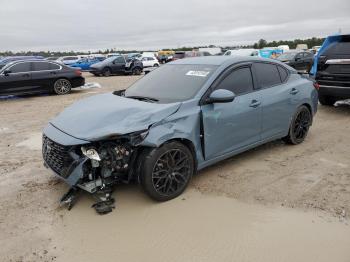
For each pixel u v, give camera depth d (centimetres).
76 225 364
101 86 1714
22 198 423
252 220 367
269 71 543
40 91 1341
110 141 376
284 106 548
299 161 527
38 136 711
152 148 385
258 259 306
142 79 545
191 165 424
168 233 347
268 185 446
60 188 448
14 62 1296
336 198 409
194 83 459
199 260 307
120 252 320
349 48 785
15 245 333
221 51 4341
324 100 913
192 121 417
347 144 605
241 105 473
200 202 405
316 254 312
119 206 398
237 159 538
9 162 548
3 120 882
